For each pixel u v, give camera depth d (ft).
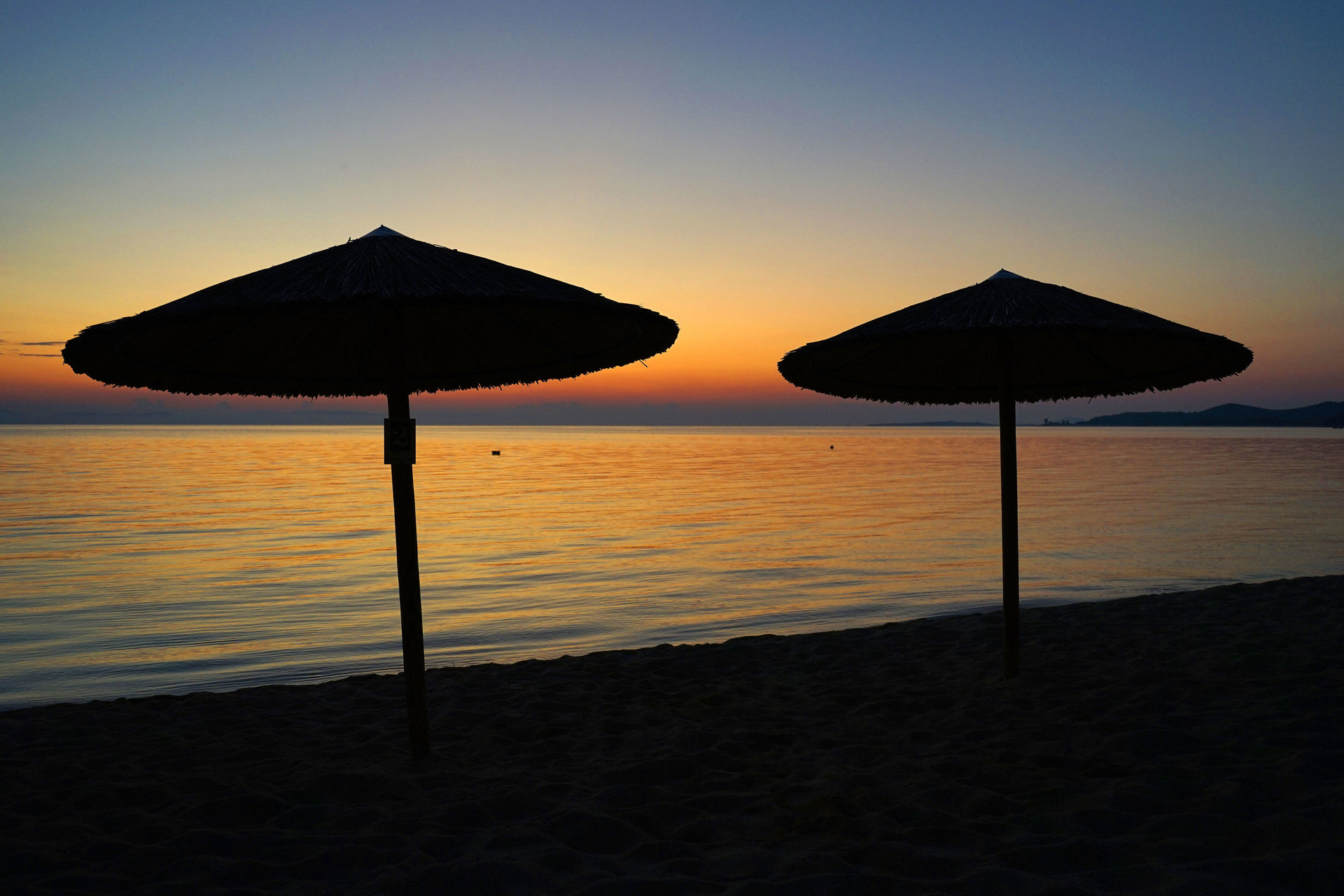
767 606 41.32
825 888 8.89
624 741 15.35
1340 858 8.77
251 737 16.20
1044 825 10.48
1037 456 236.84
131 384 14.02
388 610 40.75
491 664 23.90
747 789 12.41
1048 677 17.97
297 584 47.75
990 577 48.32
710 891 8.96
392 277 11.12
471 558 57.67
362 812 11.62
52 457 217.56
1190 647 20.03
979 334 14.49
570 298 11.12
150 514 86.84
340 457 230.68
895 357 19.25
